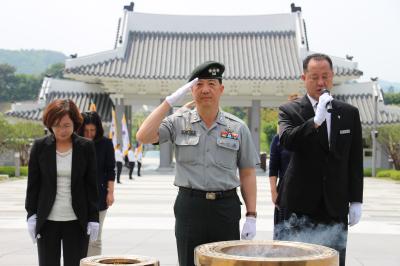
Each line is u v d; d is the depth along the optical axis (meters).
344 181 6.12
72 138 6.39
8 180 35.62
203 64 5.46
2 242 12.00
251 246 3.77
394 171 41.25
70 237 6.30
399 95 108.81
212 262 3.20
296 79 41.75
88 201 6.42
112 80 42.97
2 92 139.38
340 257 6.18
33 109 45.75
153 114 5.23
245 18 47.12
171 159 46.09
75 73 41.97
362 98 46.22
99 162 8.08
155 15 47.50
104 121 44.22
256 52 45.16
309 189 6.14
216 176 5.43
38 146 6.36
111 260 4.05
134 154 38.31
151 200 21.73
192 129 5.52
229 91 43.84
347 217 6.22
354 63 43.03
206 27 47.31
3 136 41.09
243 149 5.72
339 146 6.09
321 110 5.60
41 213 6.22
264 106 44.75
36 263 9.78
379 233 14.00
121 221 15.69
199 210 5.38
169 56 45.03
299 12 46.47
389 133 43.81
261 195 24.58
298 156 6.22
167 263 9.80
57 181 6.28
